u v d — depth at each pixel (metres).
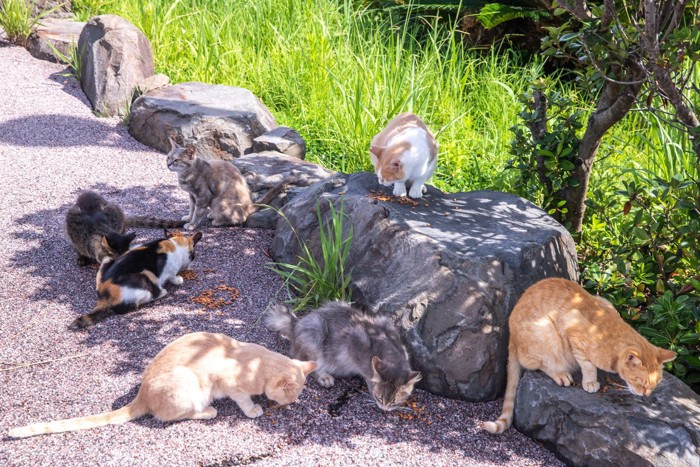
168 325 5.30
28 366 4.75
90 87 9.33
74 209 6.01
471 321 4.80
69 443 4.08
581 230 6.54
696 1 5.23
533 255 5.20
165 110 8.45
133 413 4.30
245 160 7.69
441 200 6.05
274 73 10.05
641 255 5.50
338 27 10.56
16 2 10.70
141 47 9.59
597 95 8.88
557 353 4.53
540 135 6.30
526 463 4.32
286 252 6.16
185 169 6.62
